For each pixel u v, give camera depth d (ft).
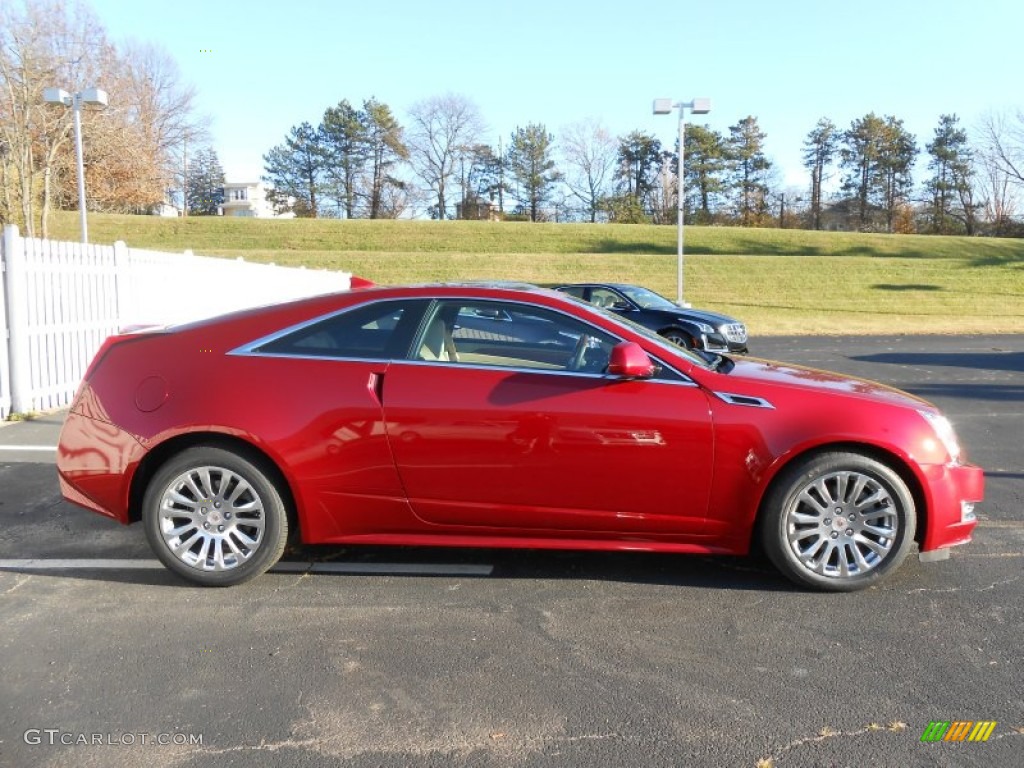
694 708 9.59
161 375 13.11
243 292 50.98
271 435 12.62
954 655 10.85
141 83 136.56
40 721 9.31
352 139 248.11
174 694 9.93
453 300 13.39
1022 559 14.39
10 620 11.98
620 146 269.85
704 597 12.82
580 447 12.56
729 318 45.11
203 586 13.17
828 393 12.87
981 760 8.58
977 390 36.27
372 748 8.83
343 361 13.02
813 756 8.65
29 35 93.20
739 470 12.53
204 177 291.58
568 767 8.48
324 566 14.20
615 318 13.79
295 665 10.65
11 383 27.12
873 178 256.52
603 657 10.85
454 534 13.20
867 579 12.73
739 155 252.01
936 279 108.99
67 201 131.54
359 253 130.93
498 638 11.42
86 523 16.52
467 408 12.62
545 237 163.53
